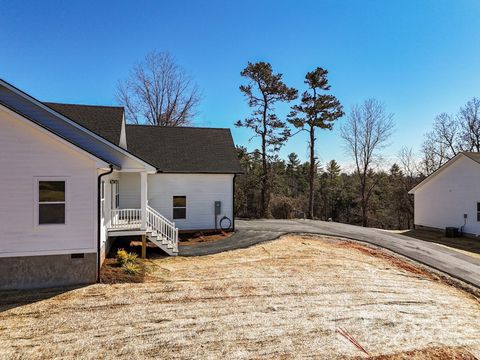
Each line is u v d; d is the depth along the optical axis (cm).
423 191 2542
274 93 2975
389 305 872
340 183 5081
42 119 1131
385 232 2075
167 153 1828
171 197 1733
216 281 993
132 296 853
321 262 1238
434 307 888
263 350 618
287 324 728
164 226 1350
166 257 1266
